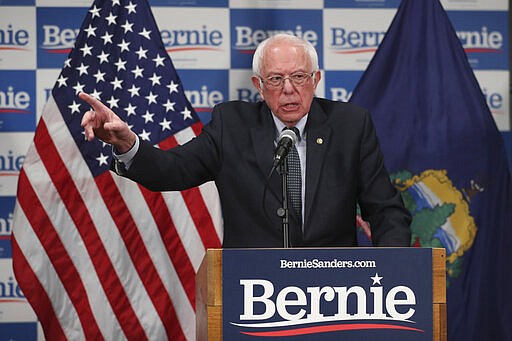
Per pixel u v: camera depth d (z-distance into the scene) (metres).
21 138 17.38
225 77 17.80
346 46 17.98
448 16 18.08
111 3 16.33
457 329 16.23
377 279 7.86
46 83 17.50
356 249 7.86
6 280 17.16
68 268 15.56
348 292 7.82
